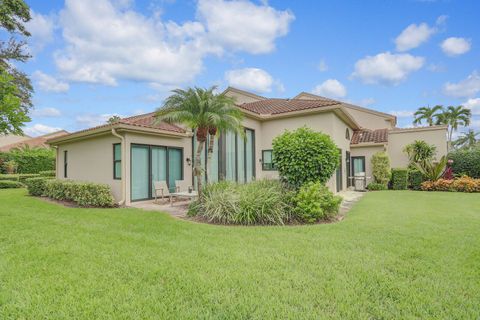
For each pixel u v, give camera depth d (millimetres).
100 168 12938
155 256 4914
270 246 5559
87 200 10891
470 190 16312
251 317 3084
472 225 7262
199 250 5258
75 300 3447
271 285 3818
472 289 3715
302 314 3133
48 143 15867
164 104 10047
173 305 3332
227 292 3623
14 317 3123
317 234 6484
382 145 19422
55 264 4555
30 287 3764
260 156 16234
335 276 4105
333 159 9477
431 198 13383
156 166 13141
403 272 4250
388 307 3303
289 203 8562
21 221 7719
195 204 9297
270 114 15484
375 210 9773
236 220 7824
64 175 15500
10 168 23812
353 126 19531
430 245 5551
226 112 10148
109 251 5184
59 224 7414
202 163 14320
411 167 19344
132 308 3268
